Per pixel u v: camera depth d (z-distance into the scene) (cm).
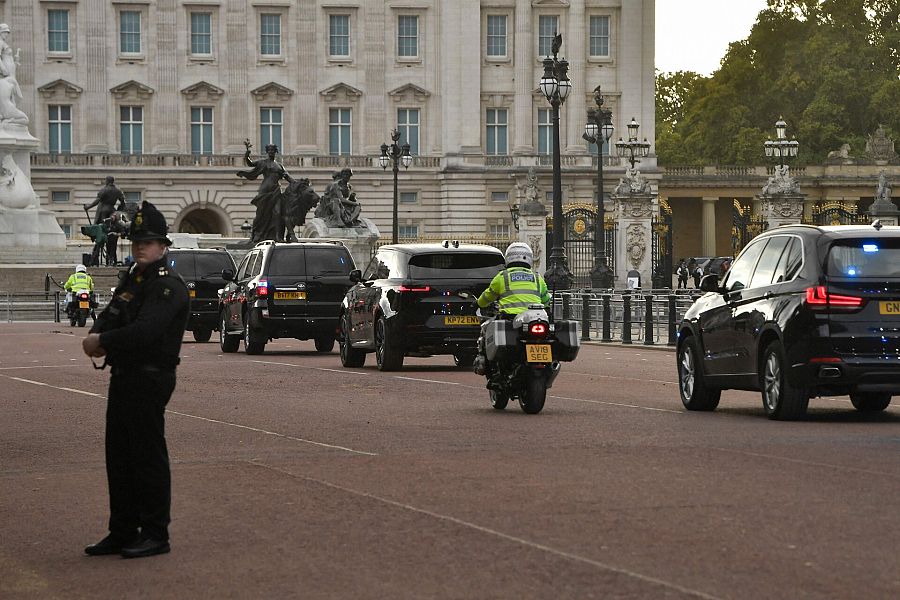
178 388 6034
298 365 7675
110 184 17575
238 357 8538
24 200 18288
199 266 10650
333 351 9294
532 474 3328
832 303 4359
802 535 2544
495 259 7075
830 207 15312
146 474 2528
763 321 4556
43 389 6131
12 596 2262
